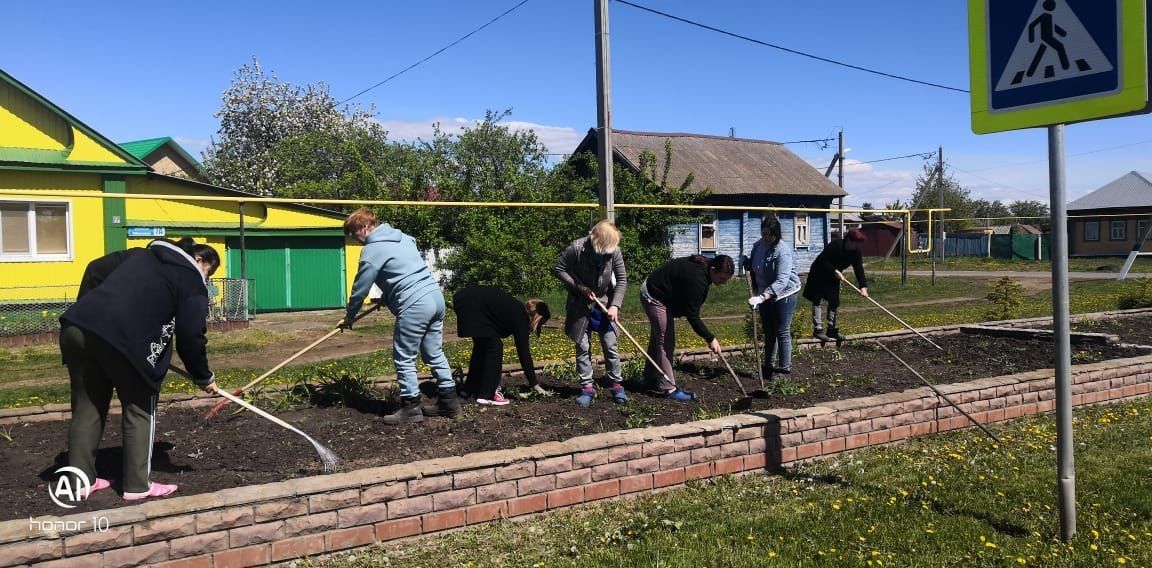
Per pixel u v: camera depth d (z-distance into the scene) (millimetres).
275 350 12773
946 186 65438
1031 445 5723
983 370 7973
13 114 16438
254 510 3711
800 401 6586
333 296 21516
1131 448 5629
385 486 4008
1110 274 31500
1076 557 3803
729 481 5047
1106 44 3609
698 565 3779
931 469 5223
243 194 19828
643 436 4793
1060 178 3896
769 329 7820
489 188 24297
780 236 7609
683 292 6535
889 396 6051
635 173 27922
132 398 4082
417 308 5625
